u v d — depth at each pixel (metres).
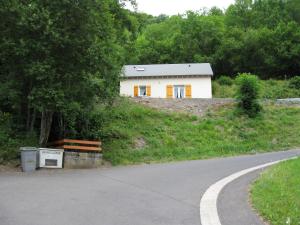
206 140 22.23
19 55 14.52
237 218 7.55
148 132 21.80
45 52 14.44
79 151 15.66
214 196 9.47
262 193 9.34
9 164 14.27
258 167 14.62
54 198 9.02
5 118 16.56
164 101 28.02
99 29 15.69
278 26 58.44
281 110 28.09
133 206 8.46
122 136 20.31
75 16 15.01
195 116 25.23
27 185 10.58
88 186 10.66
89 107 16.81
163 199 9.17
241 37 59.53
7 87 15.46
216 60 55.81
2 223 7.01
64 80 15.17
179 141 21.55
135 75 41.38
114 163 16.50
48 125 15.91
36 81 15.05
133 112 23.94
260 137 23.59
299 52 54.25
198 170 14.12
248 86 26.67
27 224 6.96
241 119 25.62
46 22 14.24
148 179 12.02
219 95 43.56
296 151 20.91
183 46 61.44
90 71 15.61
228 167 14.88
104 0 16.25
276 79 53.81
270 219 7.38
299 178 11.04
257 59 55.41
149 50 61.47
